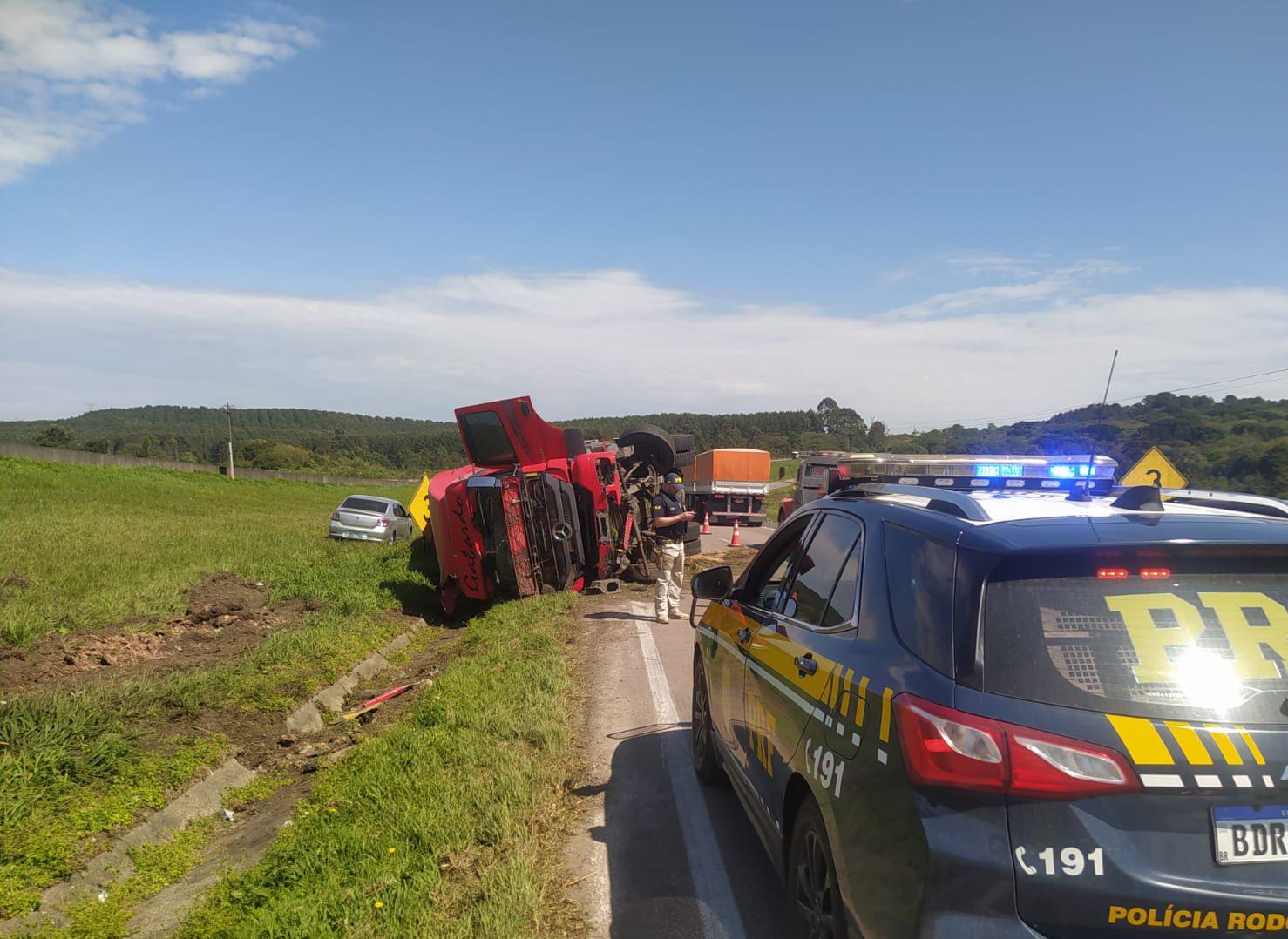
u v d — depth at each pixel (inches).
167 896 180.5
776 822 139.8
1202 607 94.7
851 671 114.9
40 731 220.5
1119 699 89.1
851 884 104.3
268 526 1072.8
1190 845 85.4
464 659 364.8
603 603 496.7
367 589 531.8
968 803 89.4
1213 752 86.0
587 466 529.3
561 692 289.0
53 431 4835.1
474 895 156.3
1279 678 90.5
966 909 87.2
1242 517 109.9
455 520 503.5
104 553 657.0
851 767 107.8
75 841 189.5
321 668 340.5
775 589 174.4
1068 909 85.1
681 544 438.9
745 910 153.9
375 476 4552.2
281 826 209.0
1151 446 591.8
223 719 274.7
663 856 175.2
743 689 169.5
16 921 162.9
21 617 365.4
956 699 93.4
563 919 150.9
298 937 144.6
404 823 184.7
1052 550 96.8
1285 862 85.5
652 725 262.1
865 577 125.6
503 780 203.0
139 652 341.4
